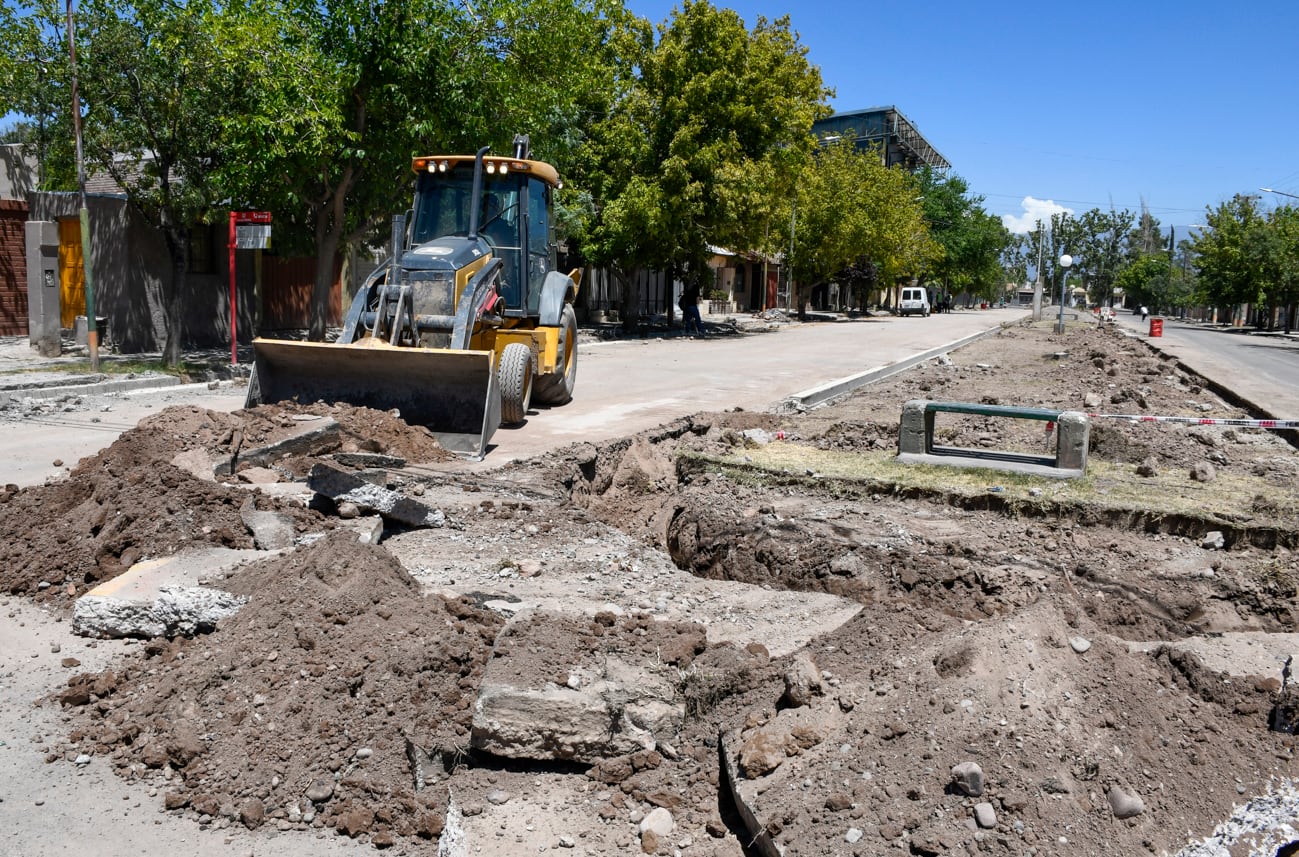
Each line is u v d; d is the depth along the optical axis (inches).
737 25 1064.8
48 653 202.5
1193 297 2610.7
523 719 162.1
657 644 187.5
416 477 320.8
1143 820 135.5
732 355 873.5
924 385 652.7
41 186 912.3
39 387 520.7
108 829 147.5
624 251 1059.3
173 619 203.0
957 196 2960.1
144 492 251.9
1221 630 236.2
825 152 1884.8
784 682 169.0
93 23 580.4
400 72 641.0
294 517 255.3
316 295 697.6
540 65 720.3
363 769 157.9
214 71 587.5
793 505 306.2
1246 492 310.5
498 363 429.1
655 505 360.2
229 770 158.1
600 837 149.4
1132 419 459.2
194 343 785.6
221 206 673.6
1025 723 146.3
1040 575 245.3
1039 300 1815.9
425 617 187.8
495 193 462.3
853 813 138.7
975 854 129.5
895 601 244.5
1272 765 149.2
